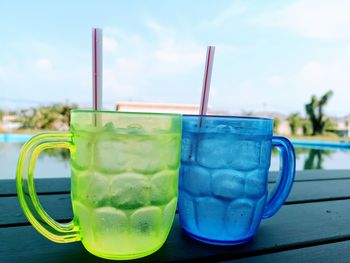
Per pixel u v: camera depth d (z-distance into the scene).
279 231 0.47
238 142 0.39
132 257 0.35
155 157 0.34
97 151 0.33
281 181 0.46
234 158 0.38
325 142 10.50
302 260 0.38
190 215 0.41
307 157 7.50
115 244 0.34
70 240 0.35
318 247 0.42
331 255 0.40
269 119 0.40
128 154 0.33
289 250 0.41
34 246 0.39
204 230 0.40
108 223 0.33
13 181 0.72
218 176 0.39
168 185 0.36
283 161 0.46
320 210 0.59
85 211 0.33
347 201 0.66
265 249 0.40
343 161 6.86
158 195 0.34
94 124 0.32
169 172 0.36
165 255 0.37
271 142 0.41
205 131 0.39
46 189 0.66
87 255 0.36
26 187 0.33
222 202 0.39
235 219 0.39
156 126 0.34
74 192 0.35
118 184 0.33
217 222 0.39
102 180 0.33
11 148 7.41
